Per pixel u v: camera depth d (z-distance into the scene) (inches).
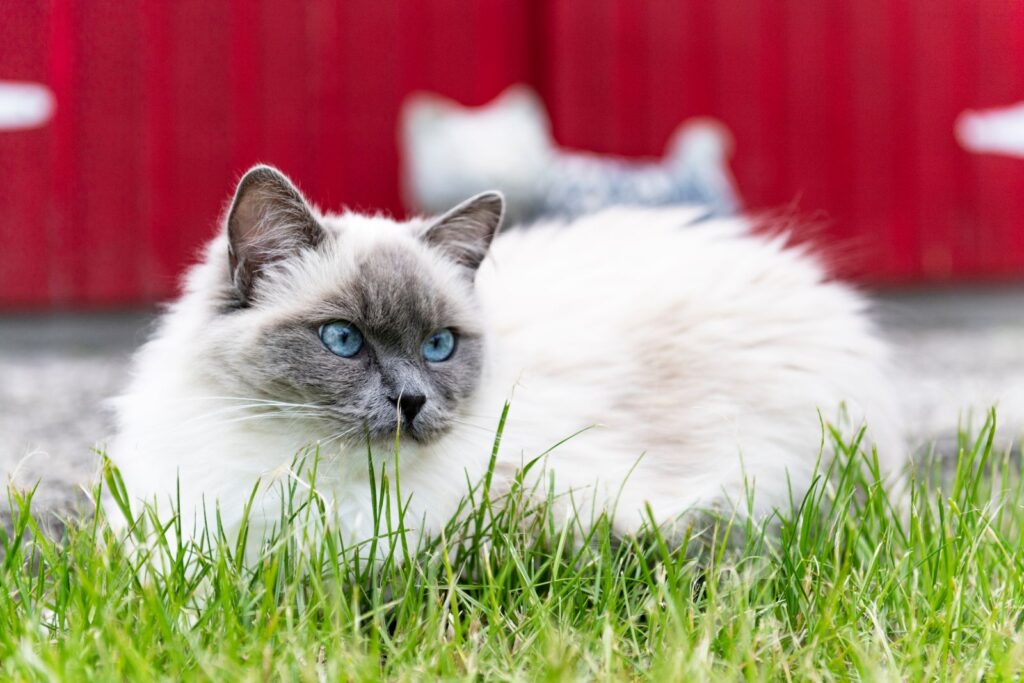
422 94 87.0
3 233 76.7
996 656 33.6
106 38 77.2
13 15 74.0
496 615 34.5
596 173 71.5
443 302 38.0
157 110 79.5
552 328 40.4
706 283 41.6
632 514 38.0
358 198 85.9
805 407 40.4
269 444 36.7
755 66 94.0
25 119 75.9
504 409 36.7
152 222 79.7
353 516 36.8
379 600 35.4
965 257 98.7
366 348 37.4
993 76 97.1
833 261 55.1
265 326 36.8
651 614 34.6
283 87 83.4
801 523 38.7
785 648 34.7
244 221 37.1
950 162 97.5
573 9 90.6
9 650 33.2
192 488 36.7
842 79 95.3
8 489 37.7
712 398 40.1
